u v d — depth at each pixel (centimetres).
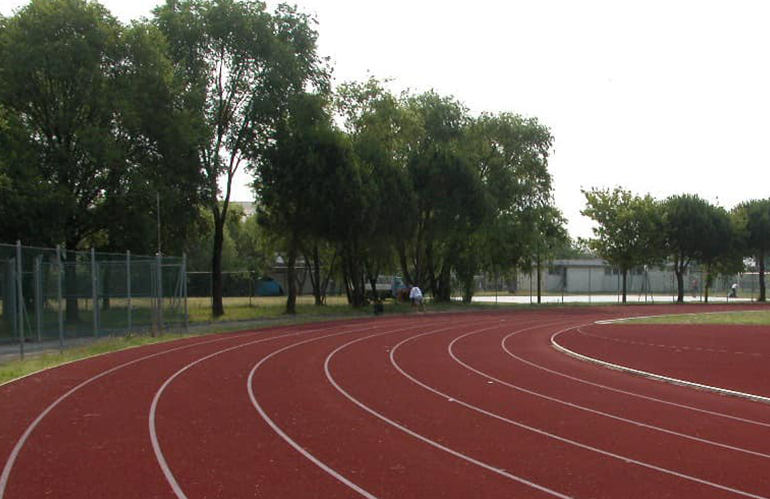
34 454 880
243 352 2094
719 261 6372
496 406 1237
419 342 2469
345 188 3975
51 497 709
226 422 1080
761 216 6281
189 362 1841
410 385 1471
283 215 4159
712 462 864
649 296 7431
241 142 3931
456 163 4744
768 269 7588
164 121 3088
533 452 909
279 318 3772
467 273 5491
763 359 1939
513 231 5284
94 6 2894
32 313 2070
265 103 3756
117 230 3069
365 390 1399
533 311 4697
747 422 1112
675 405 1261
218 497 711
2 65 2725
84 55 2772
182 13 3622
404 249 5191
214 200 3638
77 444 933
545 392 1396
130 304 2452
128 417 1114
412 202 4488
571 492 739
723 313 4309
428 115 5069
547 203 5572
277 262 7888
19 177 2595
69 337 2188
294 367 1752
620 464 852
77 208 2823
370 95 4691
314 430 1030
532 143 5409
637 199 5841
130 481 765
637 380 1578
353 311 4406
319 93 4103
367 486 754
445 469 824
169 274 2772
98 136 2755
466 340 2558
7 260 2006
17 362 1758
